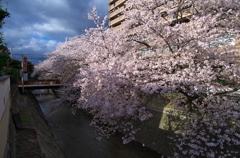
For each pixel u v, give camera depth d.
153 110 10.28
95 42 8.52
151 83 6.05
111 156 8.20
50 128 11.80
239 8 7.00
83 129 11.46
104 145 9.23
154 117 9.83
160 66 6.54
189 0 7.57
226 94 6.41
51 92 29.78
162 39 6.77
